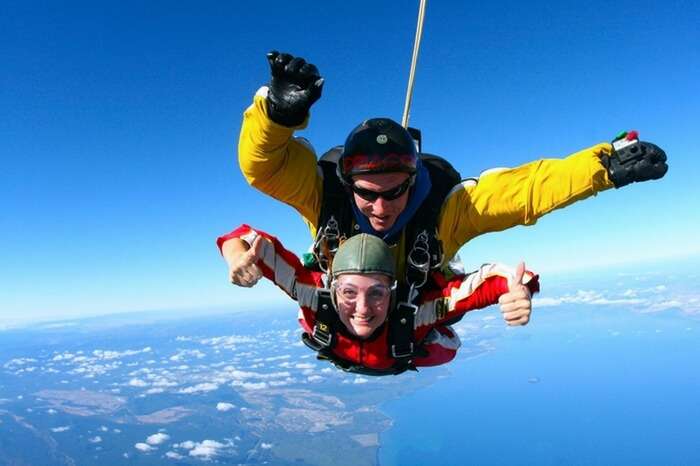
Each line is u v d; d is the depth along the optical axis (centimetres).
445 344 419
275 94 257
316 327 374
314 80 251
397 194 318
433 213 357
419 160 343
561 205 311
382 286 338
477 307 352
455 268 435
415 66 417
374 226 340
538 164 329
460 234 368
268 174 320
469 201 351
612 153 287
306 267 413
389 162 301
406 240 363
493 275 341
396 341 367
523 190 324
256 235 350
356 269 333
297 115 260
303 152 345
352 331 363
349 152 315
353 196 345
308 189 358
